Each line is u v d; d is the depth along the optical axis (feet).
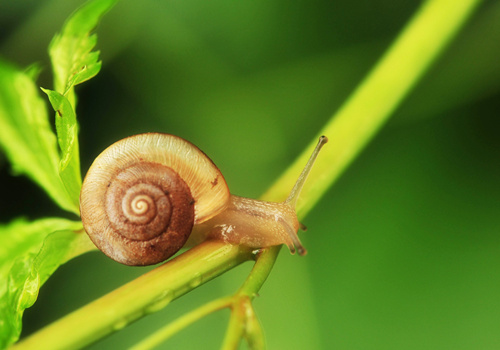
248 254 0.58
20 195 0.68
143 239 0.61
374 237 0.65
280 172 0.69
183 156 0.62
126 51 0.69
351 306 0.64
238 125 0.69
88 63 0.59
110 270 0.66
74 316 0.56
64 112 0.58
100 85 0.69
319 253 0.65
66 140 0.58
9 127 0.62
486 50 0.67
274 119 0.69
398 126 0.67
